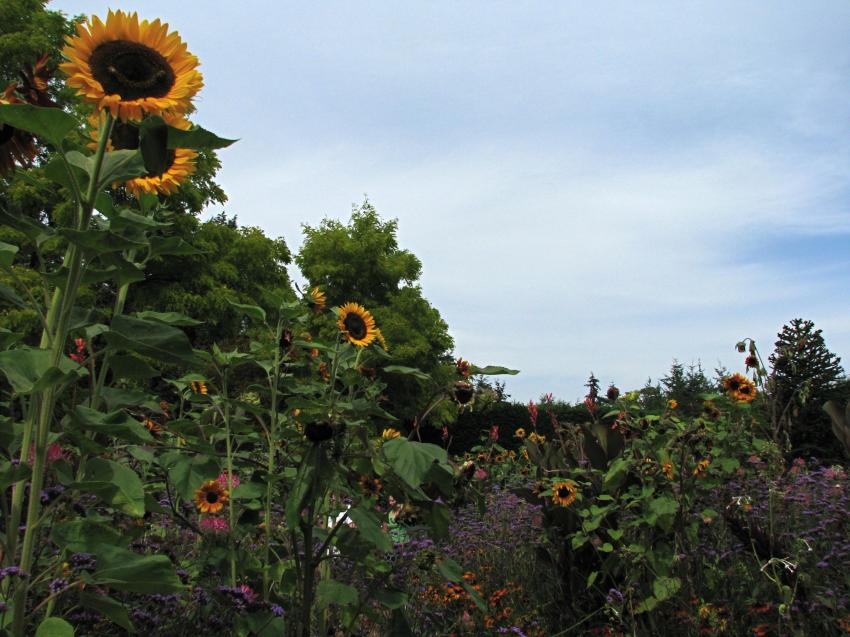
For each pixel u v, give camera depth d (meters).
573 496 3.96
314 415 2.58
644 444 4.20
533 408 6.13
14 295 1.96
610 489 3.89
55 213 11.98
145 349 1.90
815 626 3.35
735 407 4.60
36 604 2.14
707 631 3.35
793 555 3.46
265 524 3.00
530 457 4.79
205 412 3.30
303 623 2.52
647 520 3.58
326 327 13.14
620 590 3.71
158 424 3.38
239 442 3.40
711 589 3.76
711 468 4.26
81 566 2.00
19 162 2.20
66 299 1.88
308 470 2.50
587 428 4.56
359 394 3.23
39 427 1.81
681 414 5.03
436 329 19.98
